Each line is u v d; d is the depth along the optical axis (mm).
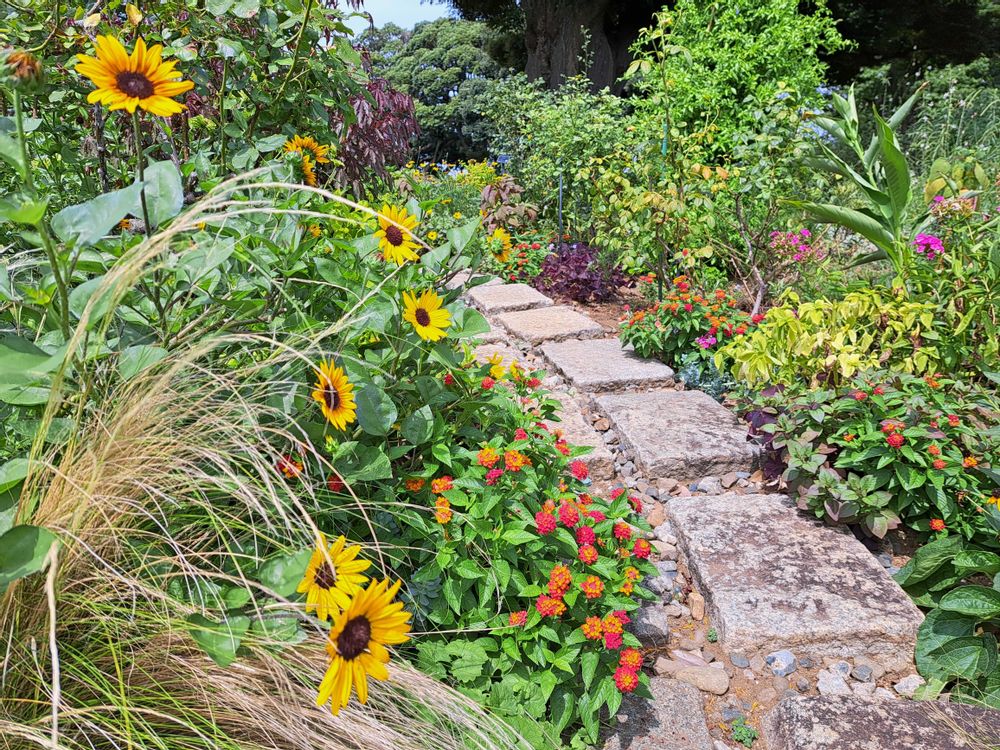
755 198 5598
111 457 1410
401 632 1271
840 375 3379
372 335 2203
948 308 3643
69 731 1336
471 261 2285
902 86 15992
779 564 2662
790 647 2369
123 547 1448
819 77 8039
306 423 1773
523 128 9070
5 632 1356
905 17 18969
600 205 6262
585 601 2096
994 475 2732
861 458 2830
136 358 1525
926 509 2904
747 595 2516
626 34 18656
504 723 1718
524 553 2164
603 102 9266
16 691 1338
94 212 1370
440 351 2053
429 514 2064
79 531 1357
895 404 2992
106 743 1348
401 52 29641
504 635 2021
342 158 3875
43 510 1349
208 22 2557
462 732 1686
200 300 1798
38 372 1259
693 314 4555
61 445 1486
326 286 2162
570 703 1992
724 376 4348
